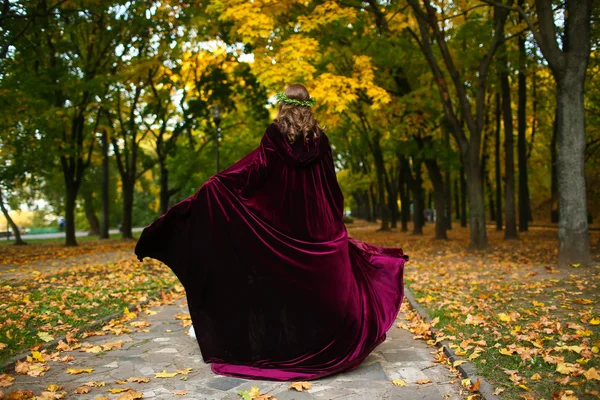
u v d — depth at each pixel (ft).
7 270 36.45
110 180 132.36
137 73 62.18
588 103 66.95
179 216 12.51
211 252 12.37
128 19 58.39
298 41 37.78
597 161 69.87
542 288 22.86
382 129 62.54
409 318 18.85
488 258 38.73
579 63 29.81
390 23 46.19
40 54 50.34
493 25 46.85
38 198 129.18
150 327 17.85
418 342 15.43
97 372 12.57
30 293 23.62
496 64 49.88
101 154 86.74
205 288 12.51
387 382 11.63
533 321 16.53
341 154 126.21
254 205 12.21
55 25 50.39
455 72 43.42
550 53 30.27
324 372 11.74
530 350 12.86
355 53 46.83
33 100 49.75
